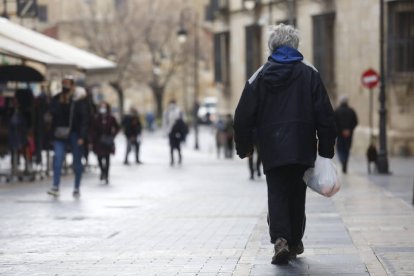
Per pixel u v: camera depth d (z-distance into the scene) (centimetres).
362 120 7119
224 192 3753
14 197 3516
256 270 1691
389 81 6706
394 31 6675
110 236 2311
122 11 14788
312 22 7825
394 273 1627
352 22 7238
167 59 17038
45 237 2309
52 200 3384
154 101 17838
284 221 1716
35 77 4597
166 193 3734
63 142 3500
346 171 4881
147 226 2522
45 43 4747
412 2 6588
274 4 8819
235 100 9988
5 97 4609
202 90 18588
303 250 1820
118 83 14350
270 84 1709
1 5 7419
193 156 7612
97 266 1808
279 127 1702
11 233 2394
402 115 6694
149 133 14338
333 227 2373
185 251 1997
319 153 1750
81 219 2723
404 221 2498
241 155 1811
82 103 3453
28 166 4522
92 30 14575
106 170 4388
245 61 9500
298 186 1764
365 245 2008
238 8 9762
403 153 6681
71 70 4409
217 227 2466
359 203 3091
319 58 7694
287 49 1736
